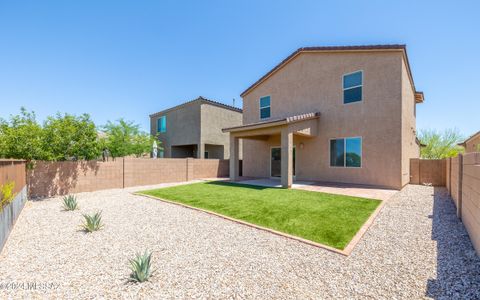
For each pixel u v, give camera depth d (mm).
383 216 6992
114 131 23812
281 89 17031
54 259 4414
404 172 12586
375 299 3102
